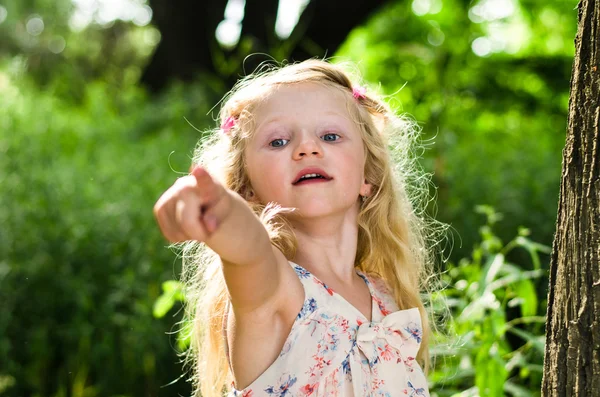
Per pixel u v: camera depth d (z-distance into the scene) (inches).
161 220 56.6
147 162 256.2
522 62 418.3
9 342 186.1
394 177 92.4
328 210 78.9
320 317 75.0
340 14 339.6
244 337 72.3
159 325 182.7
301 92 82.4
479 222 201.2
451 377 111.3
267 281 68.6
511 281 115.6
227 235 60.1
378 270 91.7
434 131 293.3
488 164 255.0
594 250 73.2
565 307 75.2
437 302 112.2
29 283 193.6
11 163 254.7
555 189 219.9
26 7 543.8
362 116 87.7
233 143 84.3
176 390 186.5
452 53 400.2
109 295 190.1
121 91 417.4
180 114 334.6
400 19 433.1
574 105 75.8
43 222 205.5
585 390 73.0
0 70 454.9
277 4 352.8
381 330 78.2
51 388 189.8
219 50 374.9
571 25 457.4
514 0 454.9
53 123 327.3
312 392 73.7
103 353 181.8
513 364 113.1
